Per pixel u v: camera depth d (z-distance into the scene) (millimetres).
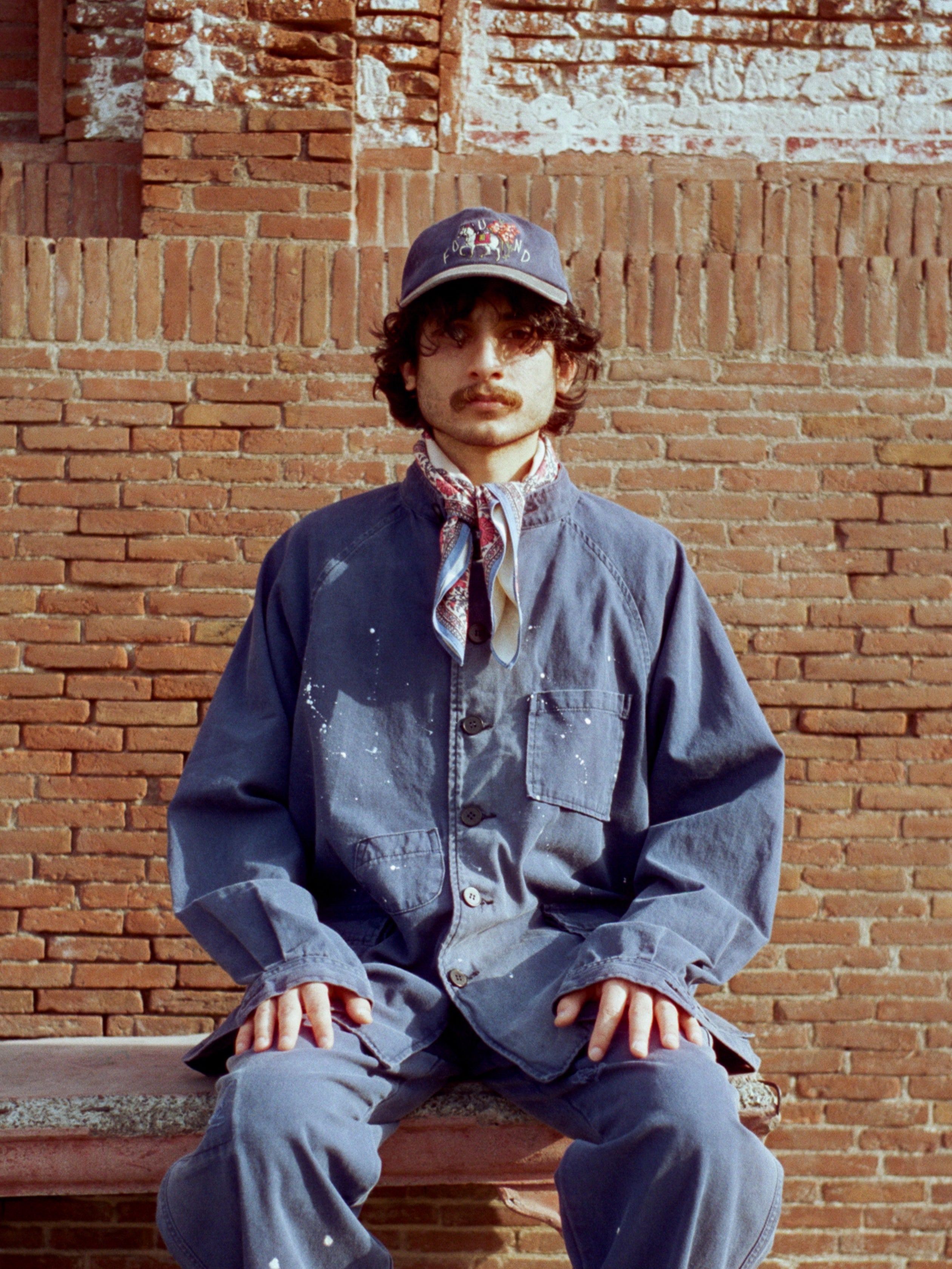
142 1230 2820
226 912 1935
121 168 3227
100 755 2914
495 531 2064
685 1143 1648
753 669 2977
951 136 3297
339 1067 1756
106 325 2980
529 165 3254
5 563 2930
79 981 2879
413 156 3215
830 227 3176
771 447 3018
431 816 2027
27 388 2955
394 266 3020
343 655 2111
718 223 3168
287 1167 1642
